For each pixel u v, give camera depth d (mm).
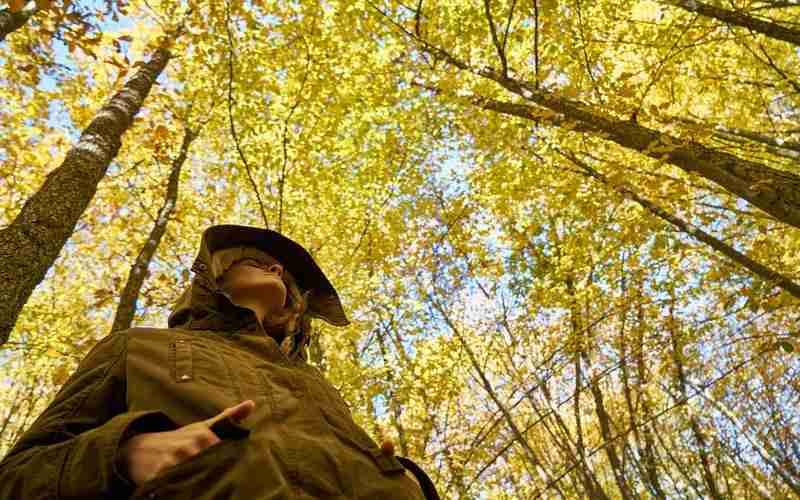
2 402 9695
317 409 1092
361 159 8336
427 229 9000
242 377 1062
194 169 8016
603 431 9094
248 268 1700
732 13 4289
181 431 801
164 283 5984
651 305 8039
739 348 9359
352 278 7648
